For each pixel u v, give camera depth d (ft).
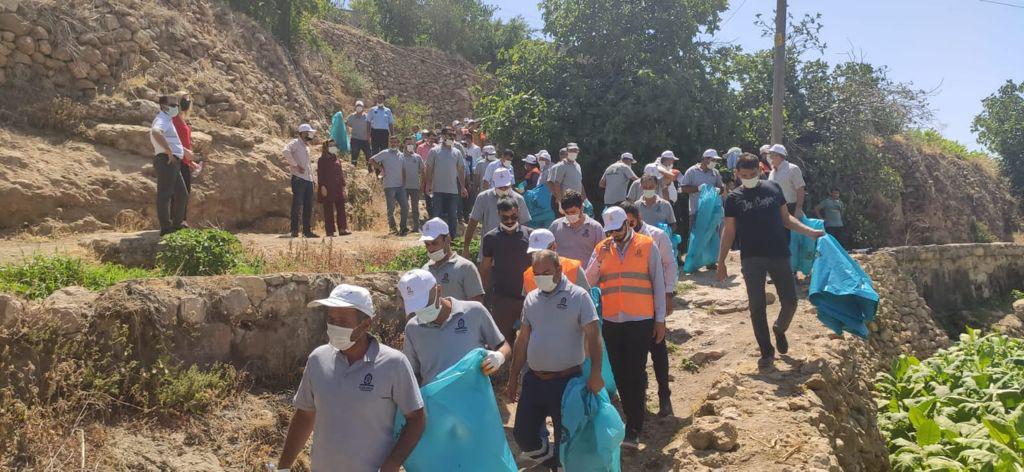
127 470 16.43
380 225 48.37
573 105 64.90
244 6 67.36
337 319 11.76
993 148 116.98
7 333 16.40
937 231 92.17
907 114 72.13
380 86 87.25
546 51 68.54
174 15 52.13
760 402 20.34
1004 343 36.14
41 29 41.11
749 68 70.79
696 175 39.81
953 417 26.22
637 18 65.57
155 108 43.47
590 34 66.03
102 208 35.96
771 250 22.09
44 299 18.07
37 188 33.55
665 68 64.49
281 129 57.16
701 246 37.47
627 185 37.60
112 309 18.22
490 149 48.21
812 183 69.51
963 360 32.19
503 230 22.06
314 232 43.75
